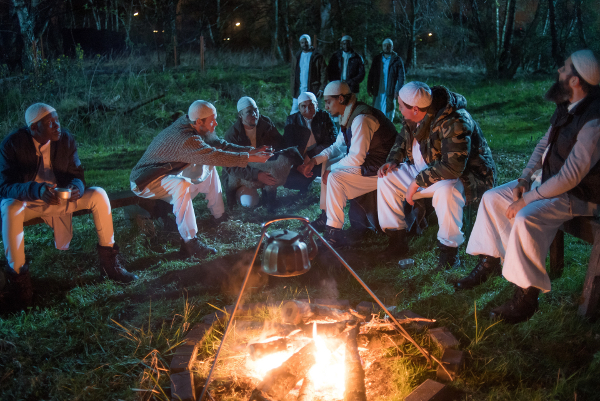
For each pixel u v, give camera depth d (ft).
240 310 11.14
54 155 12.77
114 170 26.02
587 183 10.30
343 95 15.38
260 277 13.44
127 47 63.26
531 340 10.08
